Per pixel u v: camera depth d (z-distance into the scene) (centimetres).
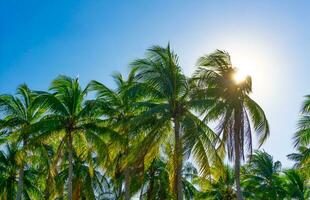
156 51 3256
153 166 4306
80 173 4406
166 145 3412
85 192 4309
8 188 4319
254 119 3156
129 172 3553
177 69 3247
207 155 3103
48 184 3706
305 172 3834
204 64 3256
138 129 3062
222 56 3228
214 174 3284
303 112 3494
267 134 3161
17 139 3550
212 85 3133
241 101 3094
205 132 3144
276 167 5341
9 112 3647
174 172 3134
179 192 3005
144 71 3222
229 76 3166
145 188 4316
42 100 3281
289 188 5081
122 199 4050
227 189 5247
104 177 4509
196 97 3070
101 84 3703
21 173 3700
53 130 3316
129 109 3528
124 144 3328
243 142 3038
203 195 5200
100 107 3350
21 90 3709
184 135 2917
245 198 5188
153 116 3100
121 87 3581
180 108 3130
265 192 5119
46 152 3528
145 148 3014
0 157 4259
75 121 3400
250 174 5397
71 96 3425
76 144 3531
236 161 3028
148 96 3188
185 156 2883
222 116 3044
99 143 3312
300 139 3494
